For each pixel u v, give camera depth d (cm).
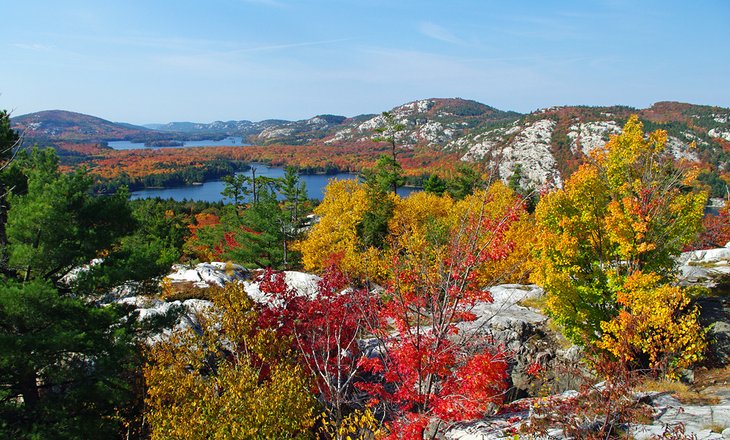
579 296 1296
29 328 1059
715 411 797
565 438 733
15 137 1331
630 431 741
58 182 1167
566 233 1288
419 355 745
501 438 803
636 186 1261
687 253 2183
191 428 785
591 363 977
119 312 1209
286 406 803
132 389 1130
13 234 1091
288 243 3900
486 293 800
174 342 1034
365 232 3106
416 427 742
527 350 1481
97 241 1188
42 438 930
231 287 1145
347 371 1063
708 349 1214
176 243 4438
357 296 1007
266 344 1016
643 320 1068
